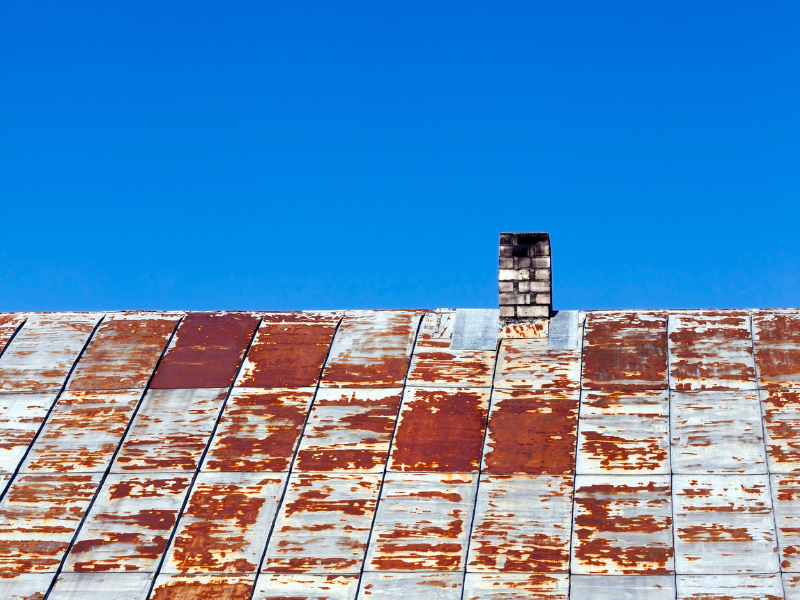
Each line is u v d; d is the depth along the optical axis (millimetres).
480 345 13148
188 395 12594
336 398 12344
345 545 10133
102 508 10836
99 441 11859
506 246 13953
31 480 11289
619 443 11086
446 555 9906
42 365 13367
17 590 9906
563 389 12094
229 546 10242
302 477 11070
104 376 13078
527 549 9875
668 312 13461
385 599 9492
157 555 10211
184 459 11469
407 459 11203
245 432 11852
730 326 12914
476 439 11406
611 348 12758
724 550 9578
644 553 9672
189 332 14023
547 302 13531
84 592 9852
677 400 11641
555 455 11031
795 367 11883
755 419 11164
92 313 14656
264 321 14234
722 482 10359
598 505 10281
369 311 14305
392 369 12828
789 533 9633
